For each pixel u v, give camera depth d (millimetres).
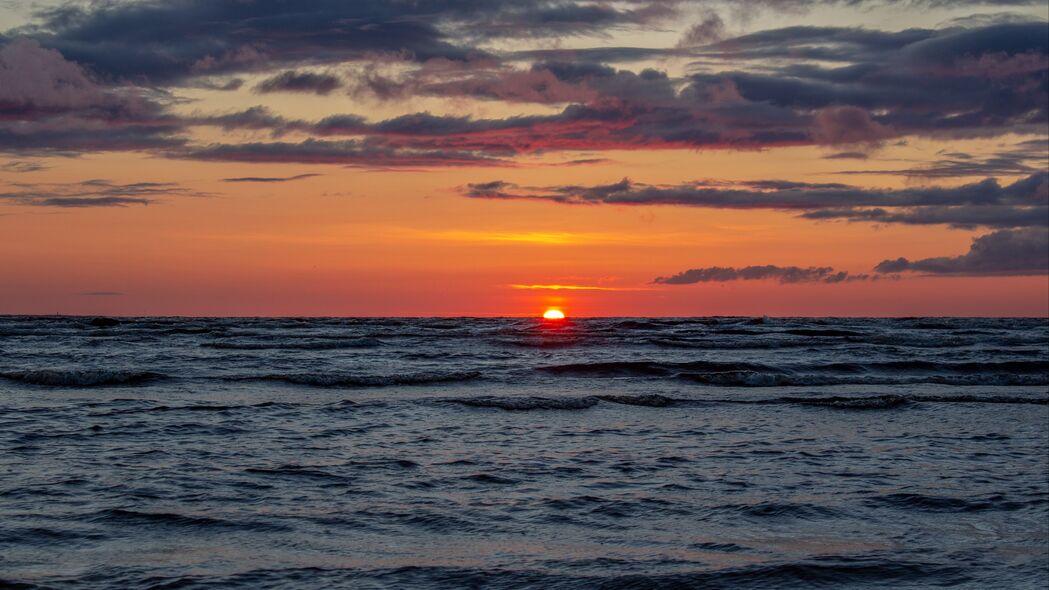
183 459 13492
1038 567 9094
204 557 8828
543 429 17344
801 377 27734
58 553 8766
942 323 106688
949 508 11477
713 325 77000
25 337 44969
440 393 23312
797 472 13562
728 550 9484
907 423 18906
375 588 8062
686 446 15695
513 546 9484
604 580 8414
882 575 8742
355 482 12320
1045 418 19875
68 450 13930
